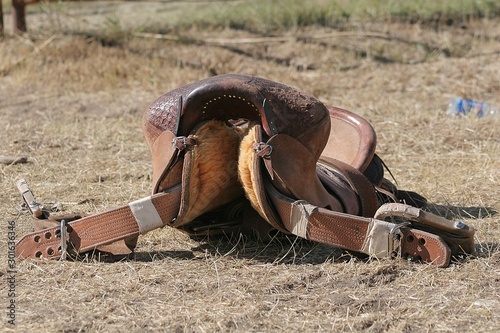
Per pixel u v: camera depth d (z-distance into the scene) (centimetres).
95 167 798
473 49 1309
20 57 1294
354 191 572
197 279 500
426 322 438
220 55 1305
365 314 450
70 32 1389
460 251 517
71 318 449
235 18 1452
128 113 1055
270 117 508
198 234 562
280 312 454
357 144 626
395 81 1192
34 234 530
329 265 517
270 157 503
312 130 520
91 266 518
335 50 1317
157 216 518
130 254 536
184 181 509
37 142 894
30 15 1538
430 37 1355
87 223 523
